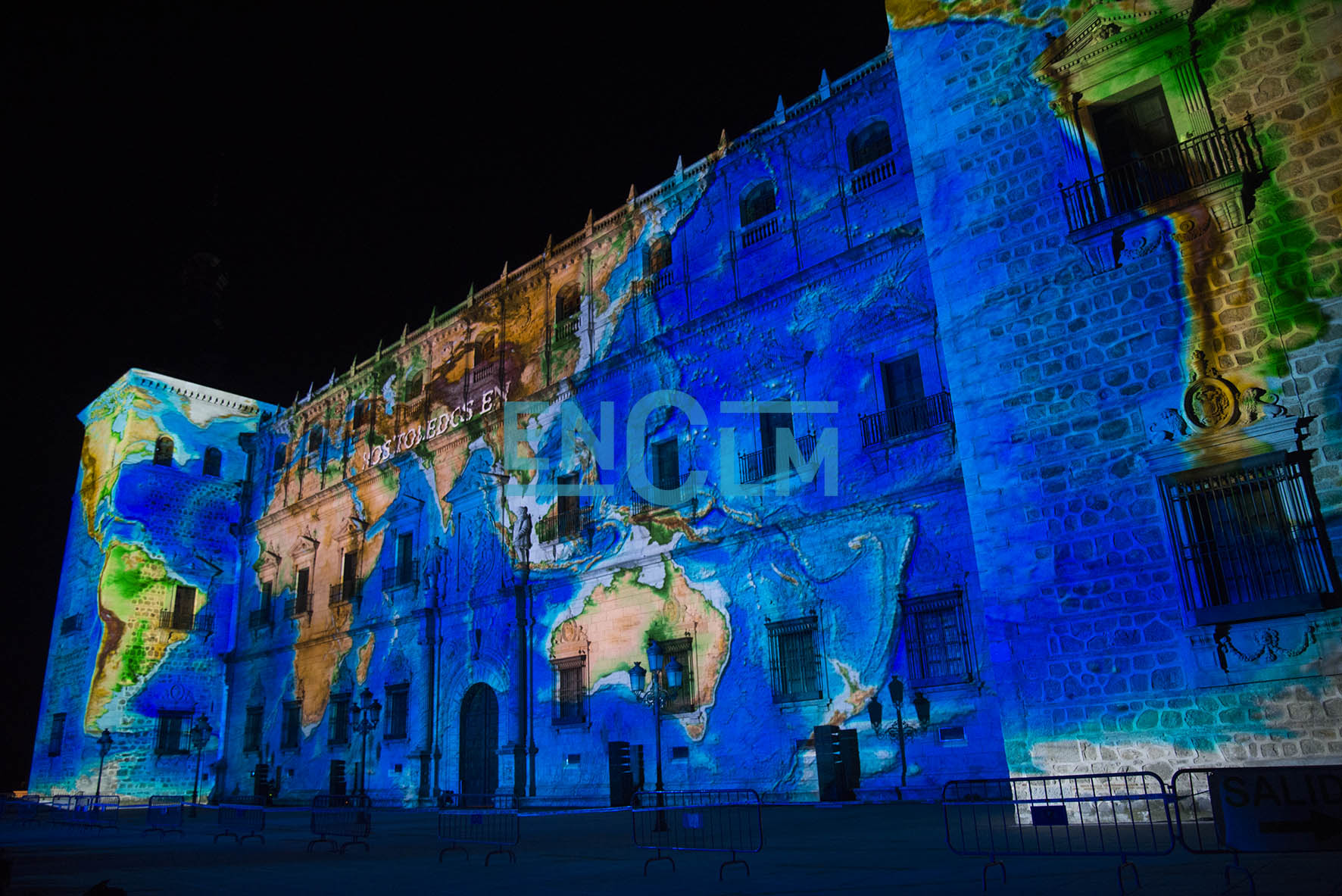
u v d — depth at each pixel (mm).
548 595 26094
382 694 30375
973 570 17938
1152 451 11938
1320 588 10562
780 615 20625
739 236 24062
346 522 34312
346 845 14195
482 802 25547
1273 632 10758
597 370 26156
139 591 37062
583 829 16594
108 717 35188
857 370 20750
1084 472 12484
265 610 37406
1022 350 13383
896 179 21141
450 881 9320
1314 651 10469
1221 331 11812
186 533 38906
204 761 36844
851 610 19516
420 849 13773
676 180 25953
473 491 29031
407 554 31594
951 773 17312
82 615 37906
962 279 14250
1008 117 14320
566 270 28562
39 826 25188
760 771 20000
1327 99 11594
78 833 21359
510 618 26688
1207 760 10859
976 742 17141
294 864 11867
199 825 23609
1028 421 13094
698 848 10508
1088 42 13555
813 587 20250
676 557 23062
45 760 37656
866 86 22250
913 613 18578
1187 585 11406
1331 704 10266
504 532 27812
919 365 20031
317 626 34094
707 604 22094
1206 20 12656
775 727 20031
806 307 22031
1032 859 8930
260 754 34875
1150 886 6758
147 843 17125
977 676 17391
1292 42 11969
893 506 19391
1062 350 13016
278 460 39875
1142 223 12555
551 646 25594
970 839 10703
